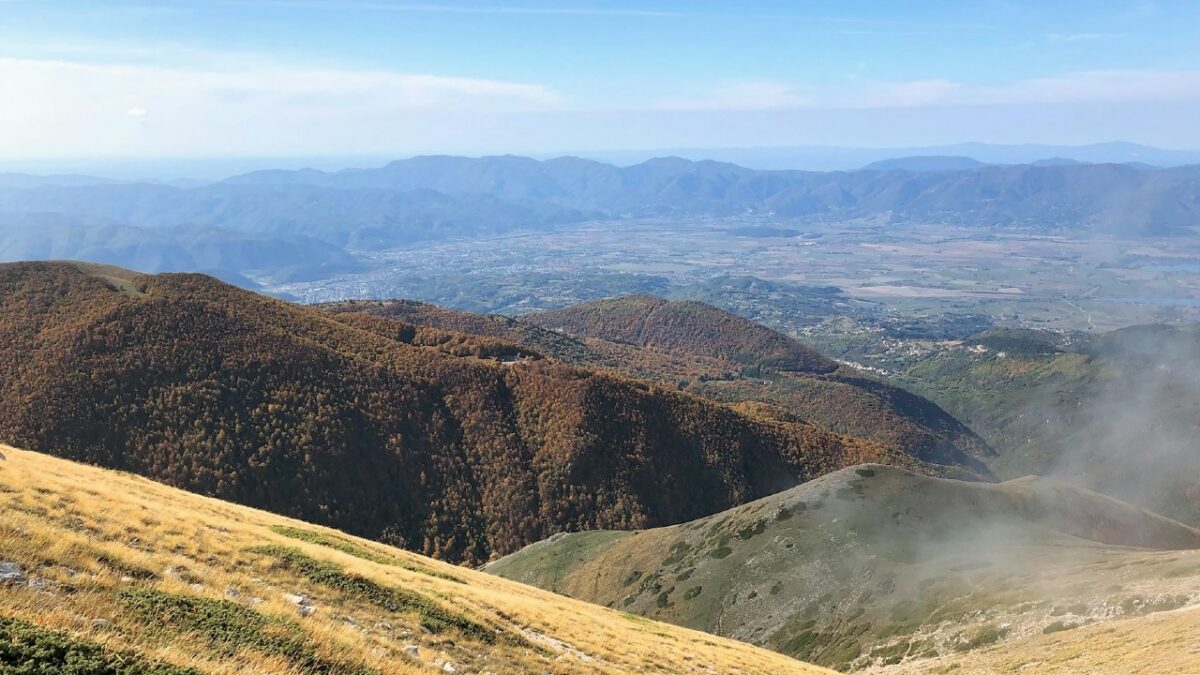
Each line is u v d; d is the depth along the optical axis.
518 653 24.19
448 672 19.77
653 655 31.45
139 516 24.00
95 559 18.25
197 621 16.42
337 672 16.52
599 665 26.17
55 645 12.66
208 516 29.16
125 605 15.99
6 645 12.21
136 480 35.91
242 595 19.81
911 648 50.34
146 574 18.78
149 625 15.37
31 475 24.23
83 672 12.09
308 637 17.62
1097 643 36.59
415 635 22.27
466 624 24.80
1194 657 27.61
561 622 32.25
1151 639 33.34
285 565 24.30
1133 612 41.00
